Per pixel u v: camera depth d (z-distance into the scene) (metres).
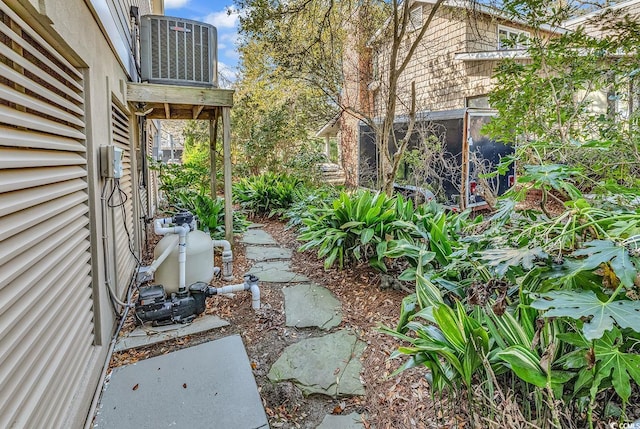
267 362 2.52
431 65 8.24
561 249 1.48
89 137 2.39
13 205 1.33
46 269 1.57
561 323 1.49
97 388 2.18
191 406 2.07
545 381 1.36
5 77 1.34
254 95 10.42
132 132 4.69
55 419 1.60
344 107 6.29
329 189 8.20
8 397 1.23
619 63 3.43
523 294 1.65
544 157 2.29
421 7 8.22
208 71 4.73
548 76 3.62
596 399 1.46
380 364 2.46
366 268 4.04
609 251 1.23
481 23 7.12
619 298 1.31
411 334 2.70
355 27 6.50
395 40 5.23
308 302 3.44
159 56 4.45
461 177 6.54
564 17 3.69
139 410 2.03
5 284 1.24
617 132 3.18
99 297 2.39
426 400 2.07
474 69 7.26
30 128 1.54
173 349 2.66
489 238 2.04
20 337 1.31
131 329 2.91
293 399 2.17
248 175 11.11
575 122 3.75
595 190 2.22
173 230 3.14
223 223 5.95
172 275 3.24
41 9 1.57
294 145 10.87
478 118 6.67
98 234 2.45
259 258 4.94
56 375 1.63
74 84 2.22
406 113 7.77
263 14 5.22
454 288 2.26
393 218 3.93
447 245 2.89
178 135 20.17
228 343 2.72
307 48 5.88
